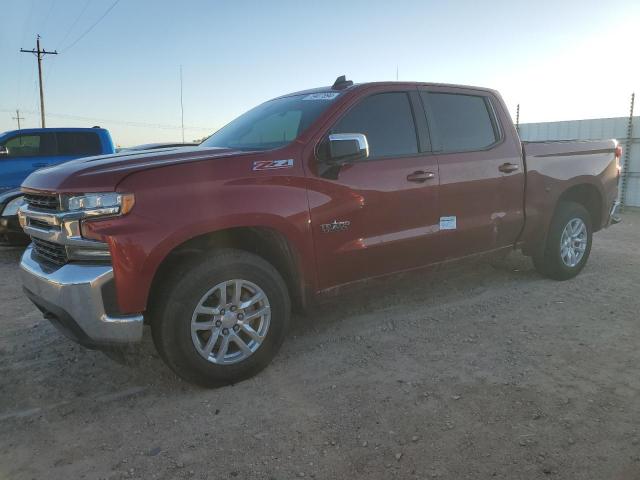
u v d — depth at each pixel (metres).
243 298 3.35
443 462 2.50
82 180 2.96
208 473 2.49
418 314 4.55
